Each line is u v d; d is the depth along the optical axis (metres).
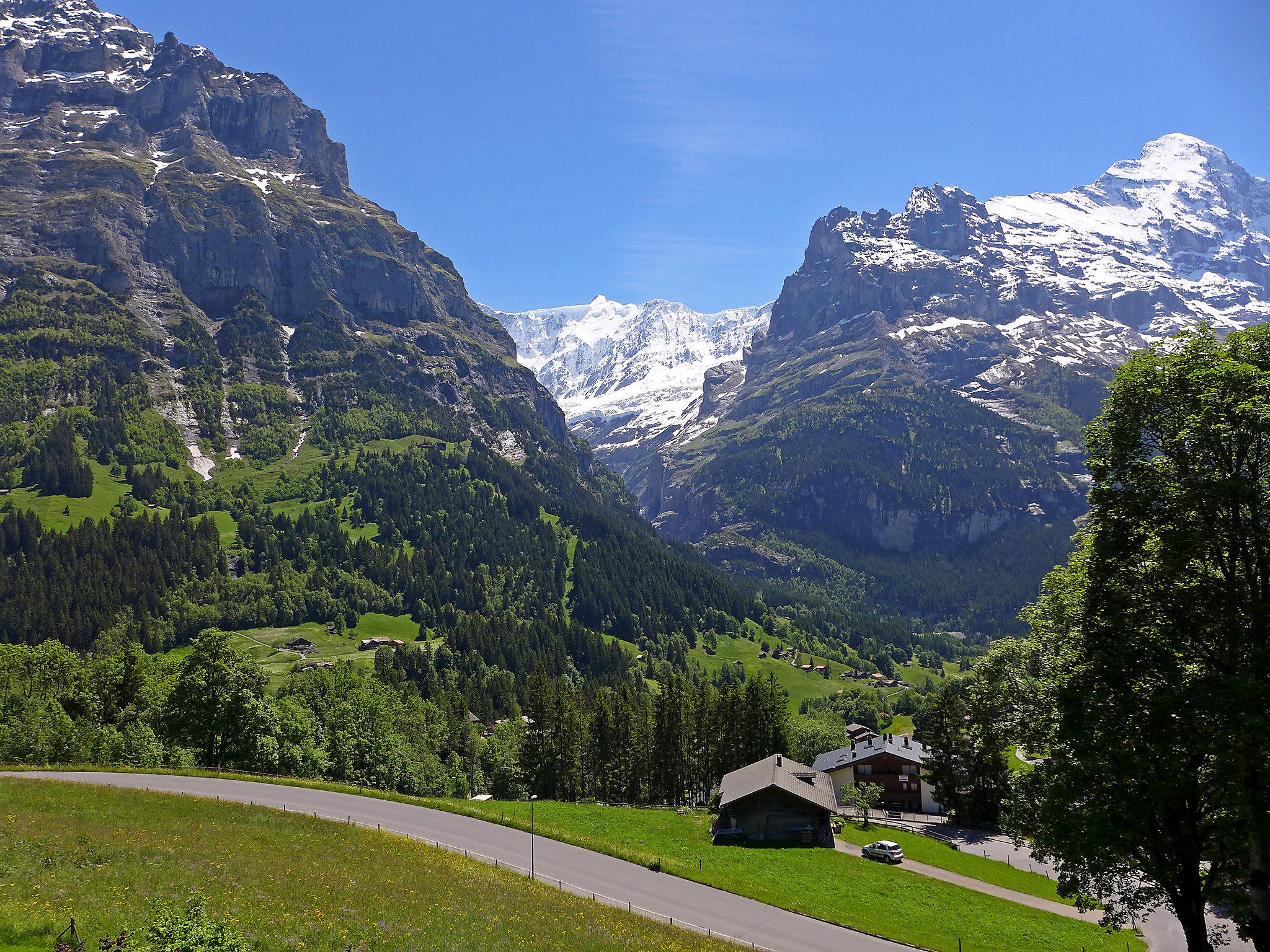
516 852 59.28
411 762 121.75
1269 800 31.53
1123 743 35.41
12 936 31.64
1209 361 35.91
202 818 56.09
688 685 147.38
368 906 42.44
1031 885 79.75
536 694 130.88
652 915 49.47
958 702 112.75
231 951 29.53
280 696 148.88
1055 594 46.59
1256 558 35.53
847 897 63.00
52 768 77.19
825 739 167.75
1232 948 63.59
